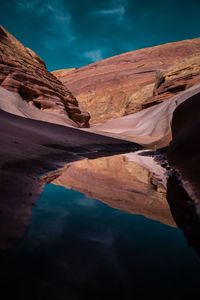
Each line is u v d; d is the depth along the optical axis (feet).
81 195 24.62
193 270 12.39
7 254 12.66
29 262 12.12
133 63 394.52
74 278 11.11
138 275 11.75
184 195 24.04
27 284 10.48
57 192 24.89
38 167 32.04
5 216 16.39
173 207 22.02
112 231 16.60
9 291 9.97
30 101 110.32
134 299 10.07
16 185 22.63
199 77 166.20
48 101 117.80
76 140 67.87
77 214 19.43
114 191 27.17
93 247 14.15
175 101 135.74
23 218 17.17
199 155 30.12
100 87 321.11
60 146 53.57
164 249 14.44
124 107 272.31
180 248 14.66
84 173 35.73
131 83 306.76
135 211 20.84
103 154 62.95
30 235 15.01
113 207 21.72
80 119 145.48
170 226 17.76
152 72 342.64
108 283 10.94
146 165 46.42
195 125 45.01
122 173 38.01
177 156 39.63
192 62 176.14
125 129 176.55
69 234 15.66
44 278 10.96
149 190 28.02
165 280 11.45
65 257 12.83
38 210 19.38
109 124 198.49
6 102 87.20
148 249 14.33
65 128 83.66
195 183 24.47
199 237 16.17
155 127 137.28
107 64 423.64
